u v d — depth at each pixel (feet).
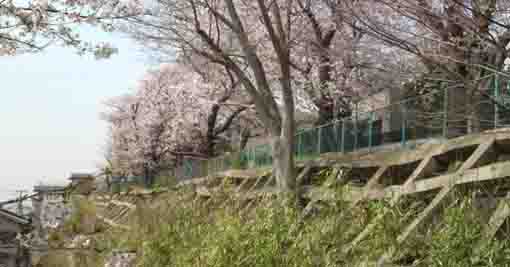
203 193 61.31
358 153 50.01
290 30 64.95
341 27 61.05
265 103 51.98
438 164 37.73
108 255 49.85
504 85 38.06
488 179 30.04
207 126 110.63
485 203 29.86
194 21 56.44
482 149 33.47
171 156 134.31
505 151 33.55
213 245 36.60
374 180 40.81
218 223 41.01
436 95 44.01
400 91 63.00
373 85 66.54
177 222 48.06
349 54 61.00
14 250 54.39
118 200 103.04
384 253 30.07
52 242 55.93
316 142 60.75
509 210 25.71
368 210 34.99
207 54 55.62
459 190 31.09
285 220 38.04
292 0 63.10
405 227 31.83
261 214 40.04
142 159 134.41
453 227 25.89
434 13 36.81
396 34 45.14
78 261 51.93
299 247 33.22
